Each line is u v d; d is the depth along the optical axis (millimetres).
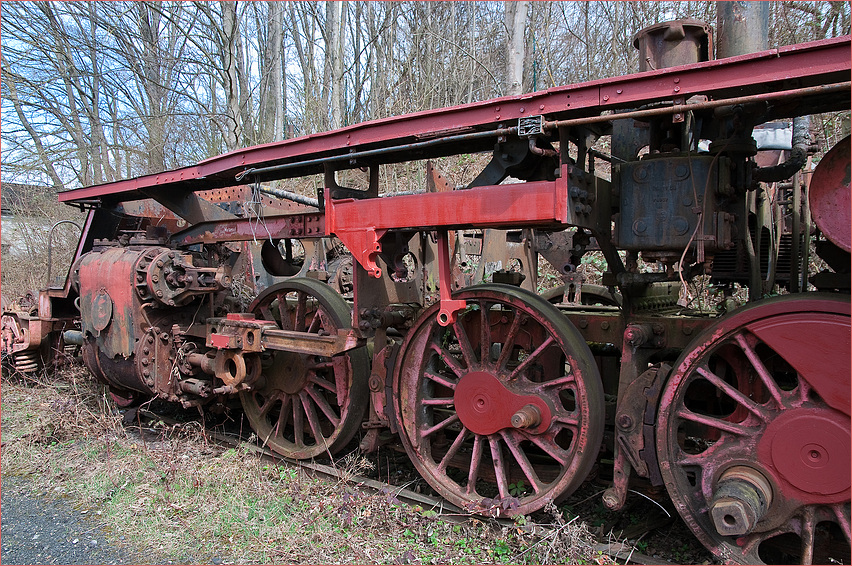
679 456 3016
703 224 2975
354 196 4145
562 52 19047
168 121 16938
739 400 2830
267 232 4852
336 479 4266
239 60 16672
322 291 4594
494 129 3277
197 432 5051
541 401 3418
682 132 3289
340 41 14930
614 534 3375
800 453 2635
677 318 3441
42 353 7176
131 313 4953
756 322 2752
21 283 13406
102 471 4457
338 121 14617
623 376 3254
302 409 5109
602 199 3465
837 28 10219
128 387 5473
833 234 2531
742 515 2539
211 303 5160
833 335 2557
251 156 4332
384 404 4047
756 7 3375
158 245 5520
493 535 3387
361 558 3271
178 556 3363
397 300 4598
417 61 16516
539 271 9648
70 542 3541
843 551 2895
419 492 4066
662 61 3432
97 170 17078
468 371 3705
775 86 2652
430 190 4949
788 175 3543
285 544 3432
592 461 3262
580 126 3307
